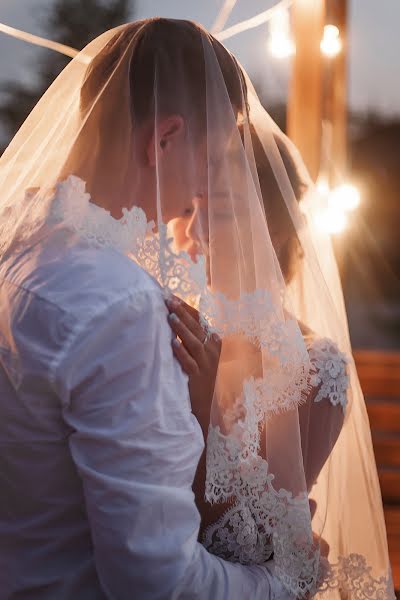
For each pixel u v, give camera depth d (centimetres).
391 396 461
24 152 111
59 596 89
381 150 518
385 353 473
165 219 104
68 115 107
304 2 346
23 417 88
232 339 103
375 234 536
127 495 82
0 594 91
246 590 96
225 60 111
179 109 103
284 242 119
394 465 421
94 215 94
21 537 90
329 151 364
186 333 93
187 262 96
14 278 92
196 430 90
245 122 114
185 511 86
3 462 90
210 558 92
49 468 89
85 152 100
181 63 103
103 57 106
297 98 352
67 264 89
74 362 84
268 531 103
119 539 82
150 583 83
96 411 84
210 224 104
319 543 108
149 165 102
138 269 91
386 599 118
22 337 87
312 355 110
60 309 86
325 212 136
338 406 111
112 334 85
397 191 525
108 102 101
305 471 110
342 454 121
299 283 121
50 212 95
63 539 89
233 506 104
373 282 539
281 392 103
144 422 84
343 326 122
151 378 86
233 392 101
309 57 350
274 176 120
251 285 104
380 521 120
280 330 104
